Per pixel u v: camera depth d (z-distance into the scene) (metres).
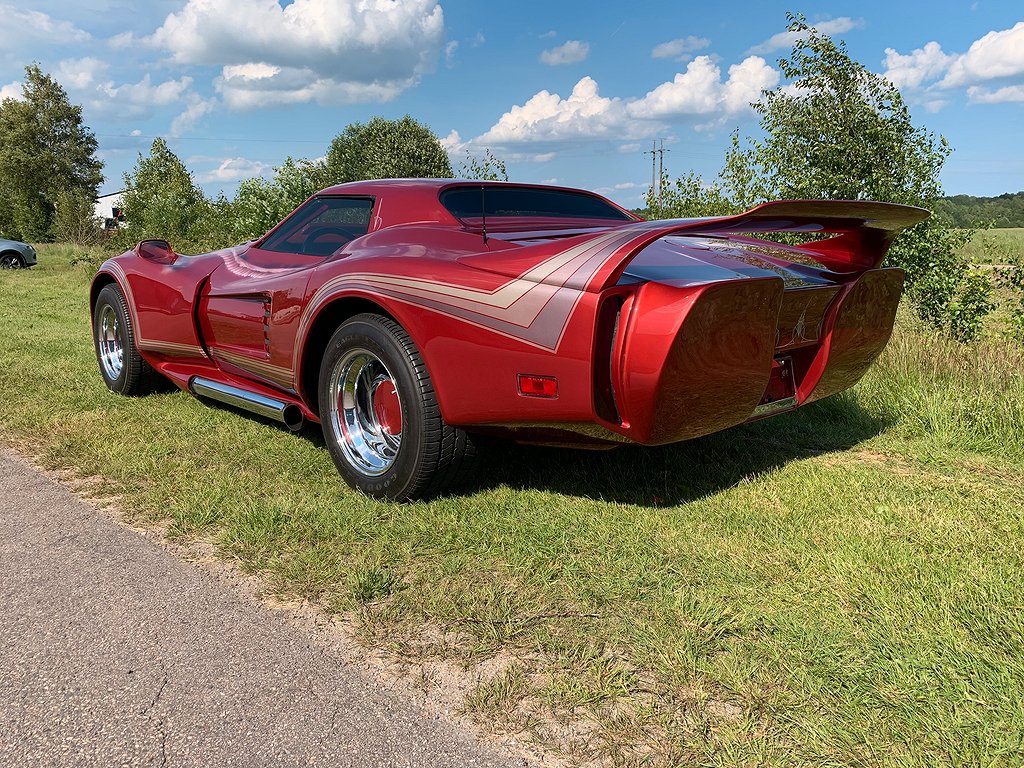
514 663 1.96
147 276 4.57
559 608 2.23
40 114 63.00
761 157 7.01
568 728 1.71
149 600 2.30
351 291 3.07
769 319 2.56
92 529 2.83
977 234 6.57
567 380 2.45
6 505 3.06
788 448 3.88
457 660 1.98
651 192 7.95
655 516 2.90
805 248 3.39
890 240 3.10
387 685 1.88
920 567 2.44
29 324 8.27
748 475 3.38
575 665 1.94
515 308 2.54
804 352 3.16
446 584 2.39
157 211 20.14
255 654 2.02
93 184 65.00
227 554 2.61
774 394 3.07
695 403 2.48
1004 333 5.80
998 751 1.59
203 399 4.88
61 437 3.89
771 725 1.70
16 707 1.79
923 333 5.76
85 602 2.29
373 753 1.64
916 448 3.88
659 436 2.48
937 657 1.93
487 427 2.80
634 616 2.18
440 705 1.80
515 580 2.41
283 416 3.55
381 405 3.13
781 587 2.33
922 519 2.87
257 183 12.09
